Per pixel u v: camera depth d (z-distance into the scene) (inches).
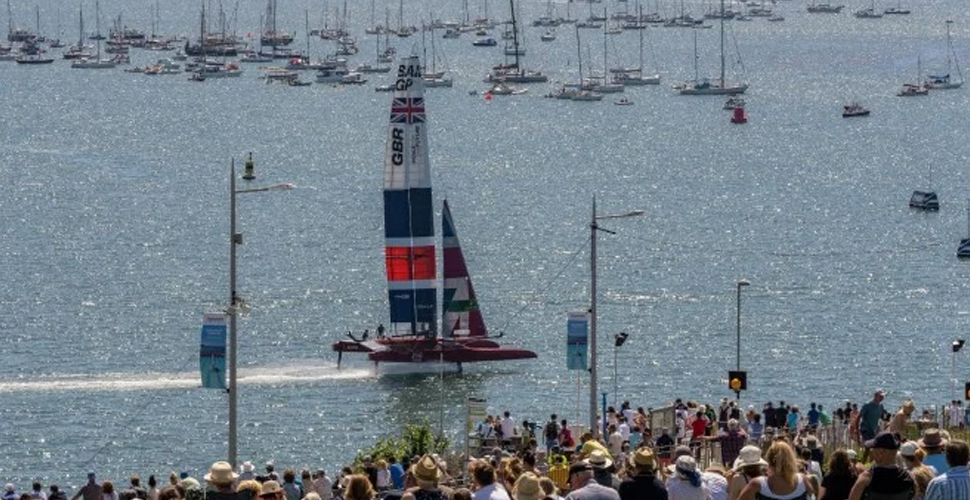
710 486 5433.1
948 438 5713.6
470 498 4921.3
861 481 4761.3
